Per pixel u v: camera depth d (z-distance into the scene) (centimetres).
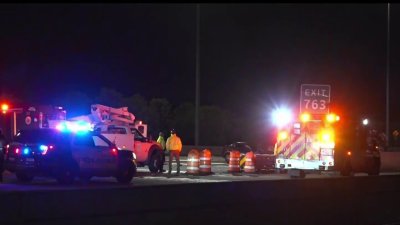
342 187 1508
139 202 1048
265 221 1280
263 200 1291
